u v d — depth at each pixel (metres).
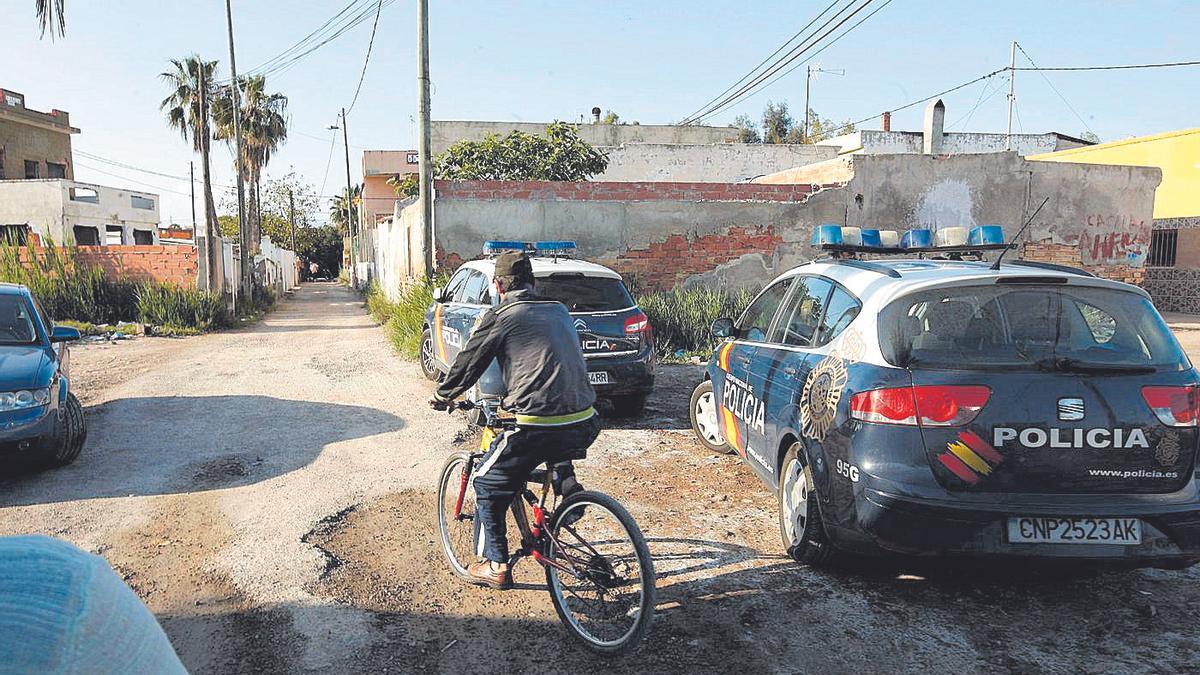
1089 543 3.52
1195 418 3.65
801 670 3.41
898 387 3.70
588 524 3.79
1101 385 3.62
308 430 7.64
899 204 14.85
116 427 7.73
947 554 3.59
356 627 3.76
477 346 3.67
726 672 3.40
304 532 4.95
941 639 3.66
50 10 2.96
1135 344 3.78
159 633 0.90
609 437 7.32
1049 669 3.40
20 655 0.74
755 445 5.22
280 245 72.25
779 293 5.63
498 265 3.77
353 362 12.27
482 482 3.80
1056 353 3.72
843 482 3.88
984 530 3.54
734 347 5.91
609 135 34.94
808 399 4.30
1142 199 15.77
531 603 4.04
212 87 30.55
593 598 3.65
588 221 13.97
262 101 38.12
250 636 3.67
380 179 46.88
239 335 16.72
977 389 3.61
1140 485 3.61
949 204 15.00
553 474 3.82
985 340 3.76
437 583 4.26
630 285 14.11
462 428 7.71
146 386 10.05
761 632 3.73
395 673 3.38
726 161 29.62
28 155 34.34
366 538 4.90
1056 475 3.59
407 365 11.93
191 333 16.89
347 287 54.09
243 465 6.43
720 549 4.73
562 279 7.85
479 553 4.11
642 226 14.14
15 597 0.79
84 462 6.49
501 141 19.41
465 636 3.70
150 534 4.92
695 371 10.99
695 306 12.76
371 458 6.66
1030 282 3.90
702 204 14.30
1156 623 3.79
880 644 3.62
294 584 4.21
